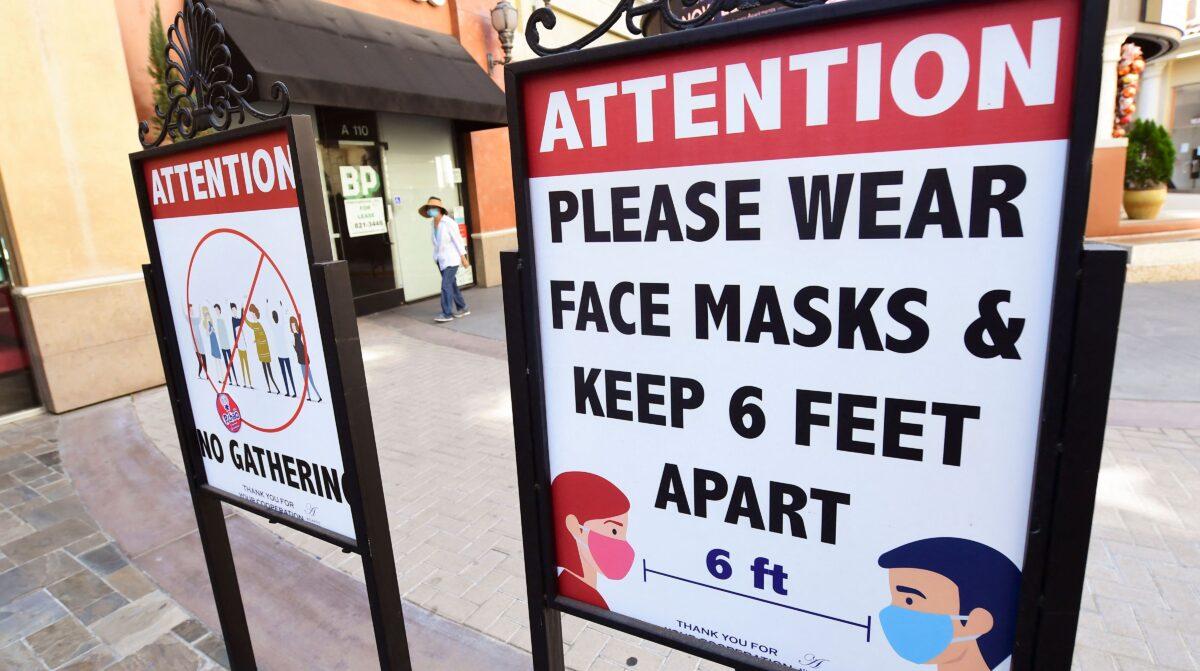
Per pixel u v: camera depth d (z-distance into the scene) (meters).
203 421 2.18
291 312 1.78
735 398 1.20
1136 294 8.12
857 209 1.03
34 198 5.44
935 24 0.92
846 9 0.95
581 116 1.21
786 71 1.03
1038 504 0.97
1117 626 2.51
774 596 1.25
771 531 1.22
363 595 3.06
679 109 1.12
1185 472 3.63
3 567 3.38
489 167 11.40
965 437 1.02
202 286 2.01
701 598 1.33
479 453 4.51
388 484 4.09
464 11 10.45
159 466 4.54
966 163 0.94
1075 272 0.88
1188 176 26.44
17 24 5.28
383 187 9.59
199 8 1.80
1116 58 9.89
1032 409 0.97
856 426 1.10
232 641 2.43
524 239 1.31
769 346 1.14
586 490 1.40
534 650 1.55
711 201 1.13
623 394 1.31
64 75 5.54
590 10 13.38
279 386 1.88
